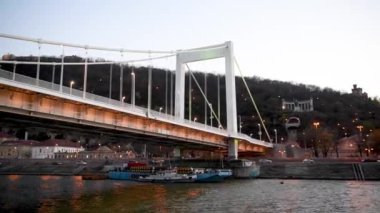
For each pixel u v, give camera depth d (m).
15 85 29.47
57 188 56.06
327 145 122.94
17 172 113.12
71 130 43.91
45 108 33.56
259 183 62.03
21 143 158.88
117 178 80.62
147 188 55.06
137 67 115.56
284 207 32.22
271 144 123.75
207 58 86.81
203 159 84.38
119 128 44.06
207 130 68.31
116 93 99.81
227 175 71.19
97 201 37.78
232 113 83.81
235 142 83.81
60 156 154.50
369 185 54.88
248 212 29.61
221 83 171.62
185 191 48.81
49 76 86.12
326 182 62.09
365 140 124.94
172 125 56.38
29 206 34.00
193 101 159.75
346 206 32.56
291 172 76.31
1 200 38.91
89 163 114.50
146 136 53.66
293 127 175.88
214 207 32.56
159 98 121.69
